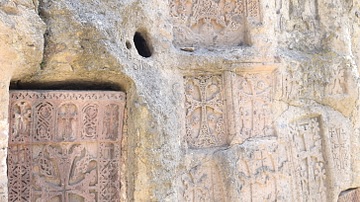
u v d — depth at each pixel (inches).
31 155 137.7
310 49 190.7
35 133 137.5
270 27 177.6
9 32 120.8
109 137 146.6
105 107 145.8
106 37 141.3
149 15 155.7
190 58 164.9
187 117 167.0
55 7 135.1
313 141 187.0
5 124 122.3
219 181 168.4
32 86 142.7
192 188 164.6
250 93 173.6
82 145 144.0
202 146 168.6
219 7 177.6
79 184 142.9
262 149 172.7
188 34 172.7
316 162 186.7
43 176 139.3
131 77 145.8
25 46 125.9
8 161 134.3
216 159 167.9
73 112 142.3
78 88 148.7
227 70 170.7
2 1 121.2
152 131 145.1
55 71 138.9
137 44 159.2
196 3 174.7
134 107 145.3
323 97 188.1
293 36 187.9
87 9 140.4
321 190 186.4
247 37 176.2
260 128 174.1
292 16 189.6
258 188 171.0
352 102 193.6
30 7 128.8
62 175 141.1
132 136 146.2
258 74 175.3
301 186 181.8
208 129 169.6
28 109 136.6
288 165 178.7
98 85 149.9
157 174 146.0
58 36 135.3
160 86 152.3
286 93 179.6
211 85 171.3
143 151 144.6
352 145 195.2
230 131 169.8
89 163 144.9
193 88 169.0
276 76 176.9
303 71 183.6
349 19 204.5
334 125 189.8
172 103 156.7
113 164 147.2
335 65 190.1
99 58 140.3
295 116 182.1
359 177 195.9
